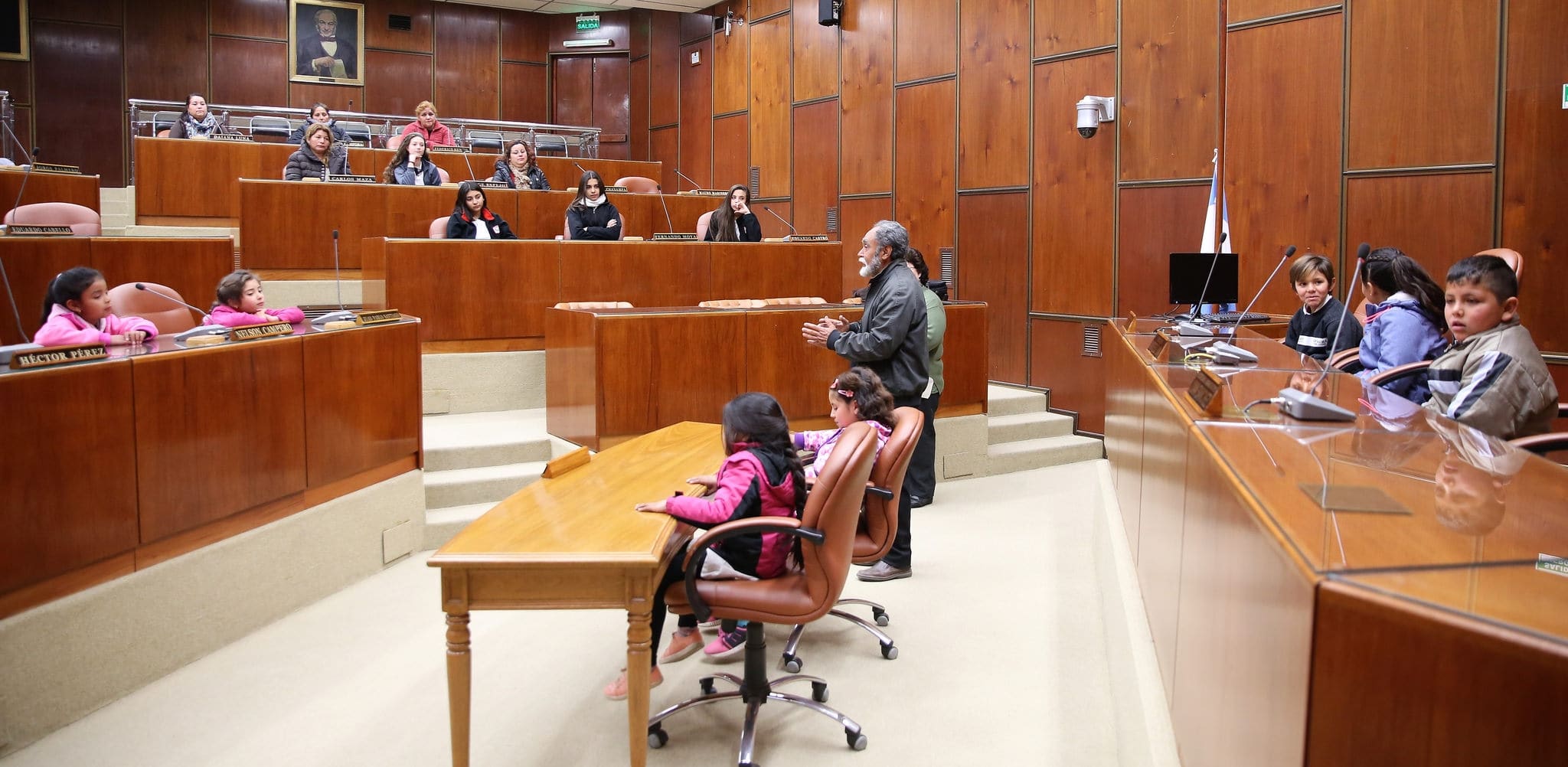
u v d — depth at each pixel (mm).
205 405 3396
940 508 5602
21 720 2760
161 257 5262
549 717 2980
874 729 2914
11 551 2736
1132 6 6949
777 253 7215
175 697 3090
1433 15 5418
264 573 3670
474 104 13266
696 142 11594
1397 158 5598
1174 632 2100
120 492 3074
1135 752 2168
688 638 3410
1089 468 6770
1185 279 5684
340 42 12641
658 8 11750
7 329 4742
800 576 2816
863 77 9125
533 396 6336
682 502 2666
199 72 12047
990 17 7934
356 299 7020
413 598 3996
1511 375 2570
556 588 2420
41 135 11430
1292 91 6070
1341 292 5887
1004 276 7965
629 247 6598
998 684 3225
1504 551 1257
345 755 2746
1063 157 7457
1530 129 5070
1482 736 1065
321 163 7621
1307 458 1770
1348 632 1132
